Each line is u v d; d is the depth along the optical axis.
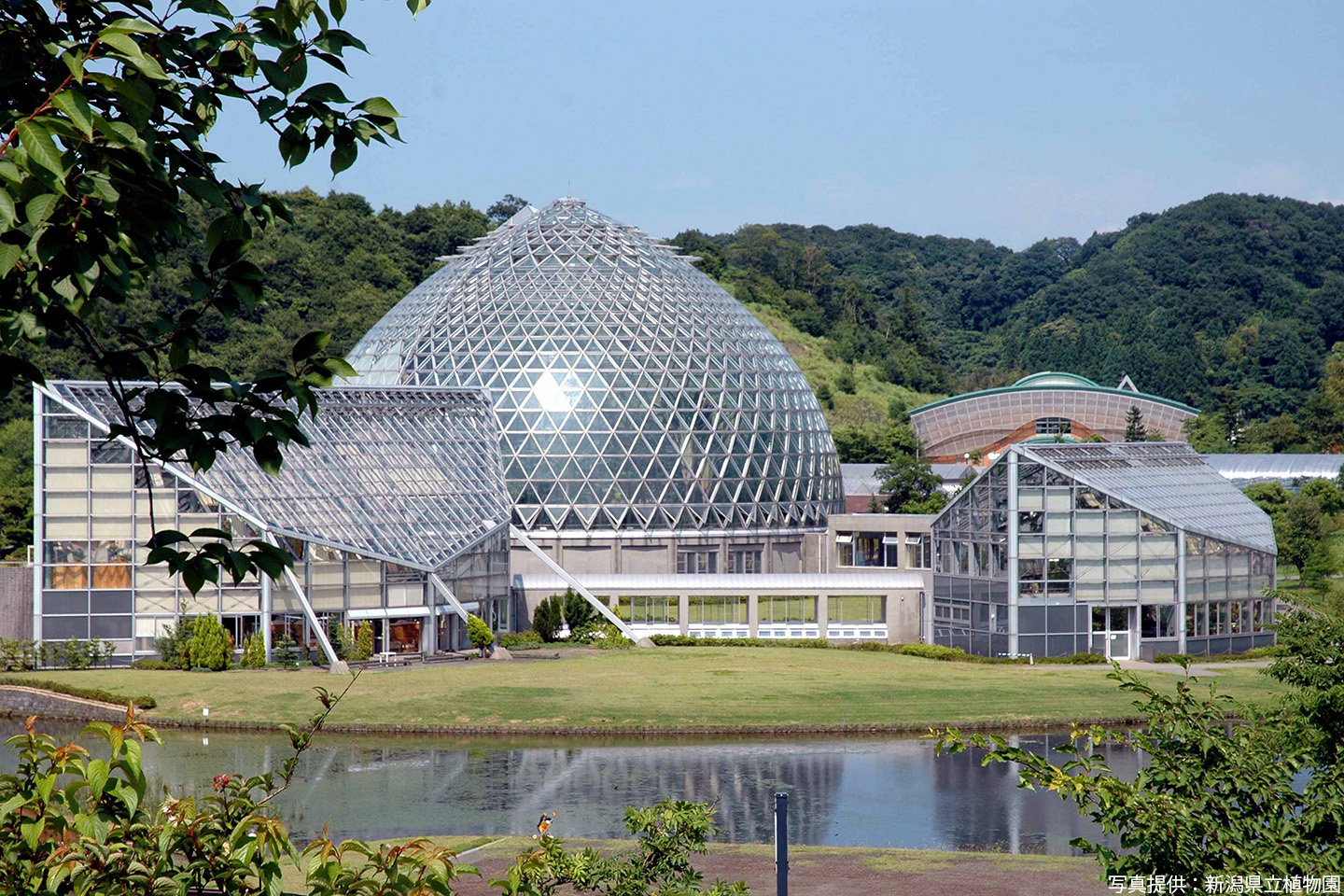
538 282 147.75
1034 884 46.75
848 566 150.62
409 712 81.38
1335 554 145.12
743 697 86.12
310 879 19.17
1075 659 104.25
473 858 50.66
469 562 114.69
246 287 16.78
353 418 118.00
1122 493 107.25
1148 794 24.06
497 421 132.25
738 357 147.75
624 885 31.84
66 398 100.38
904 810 59.59
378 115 17.38
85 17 16.03
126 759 18.56
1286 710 30.02
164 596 100.94
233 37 16.67
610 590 122.69
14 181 13.73
